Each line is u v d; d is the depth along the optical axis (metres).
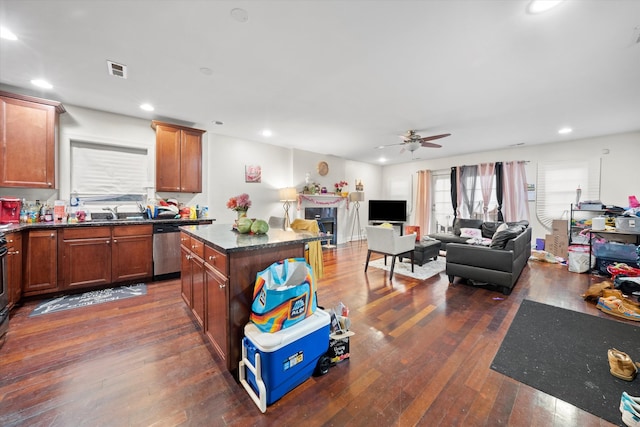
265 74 2.51
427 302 2.88
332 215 6.83
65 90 2.89
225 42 2.02
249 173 5.14
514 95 2.94
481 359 1.84
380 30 1.86
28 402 1.40
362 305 2.79
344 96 3.00
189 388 1.53
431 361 1.82
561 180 5.07
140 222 3.33
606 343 2.05
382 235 3.82
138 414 1.34
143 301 2.79
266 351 1.37
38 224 2.75
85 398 1.44
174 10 1.67
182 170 3.96
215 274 1.73
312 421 1.31
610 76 2.49
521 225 4.43
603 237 4.44
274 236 2.02
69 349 1.90
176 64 2.34
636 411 1.28
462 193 6.38
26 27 1.83
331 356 1.75
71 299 2.83
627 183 4.44
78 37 1.95
